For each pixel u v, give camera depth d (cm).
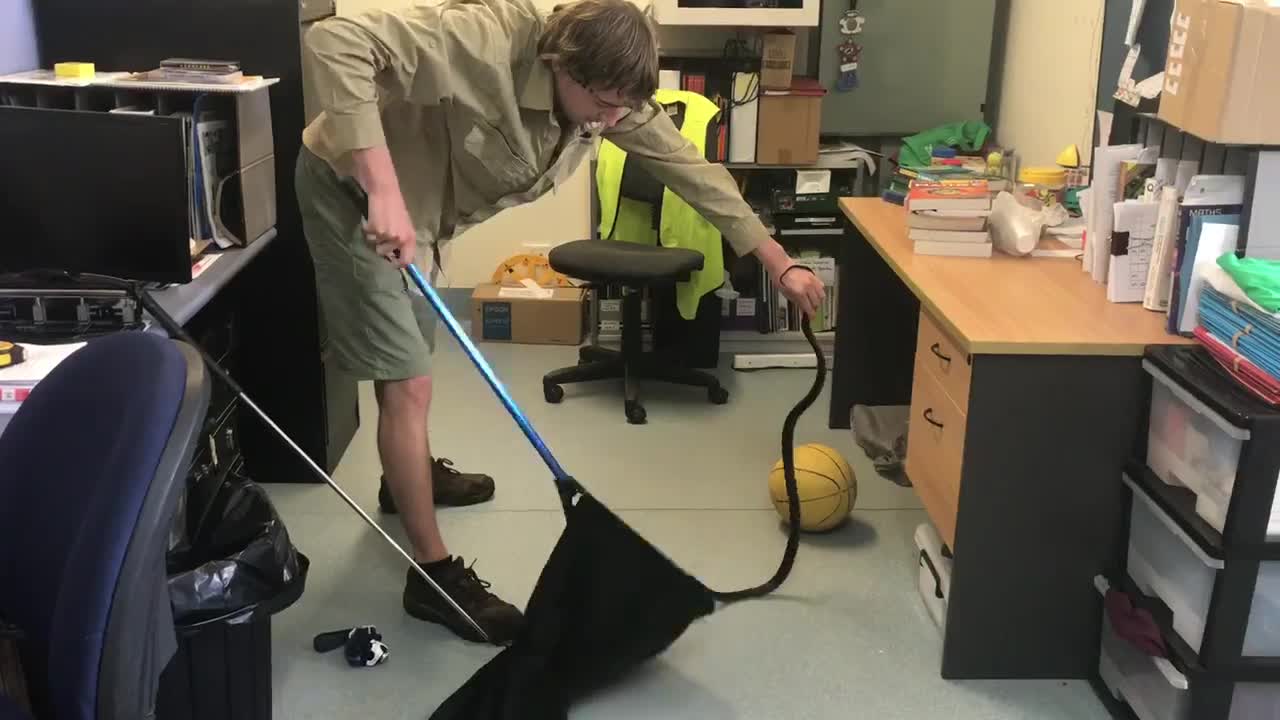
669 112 391
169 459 123
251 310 308
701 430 363
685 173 250
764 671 238
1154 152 249
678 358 416
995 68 425
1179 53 226
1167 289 229
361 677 234
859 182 427
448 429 358
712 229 383
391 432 244
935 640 249
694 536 294
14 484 145
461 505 308
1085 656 234
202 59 288
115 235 220
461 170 233
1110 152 249
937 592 251
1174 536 206
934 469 247
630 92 207
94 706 122
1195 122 217
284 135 297
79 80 256
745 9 392
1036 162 381
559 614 219
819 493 288
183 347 138
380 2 426
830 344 429
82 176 218
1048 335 217
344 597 263
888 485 325
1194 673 197
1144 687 214
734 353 430
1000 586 229
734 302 429
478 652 243
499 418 369
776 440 356
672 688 231
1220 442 191
